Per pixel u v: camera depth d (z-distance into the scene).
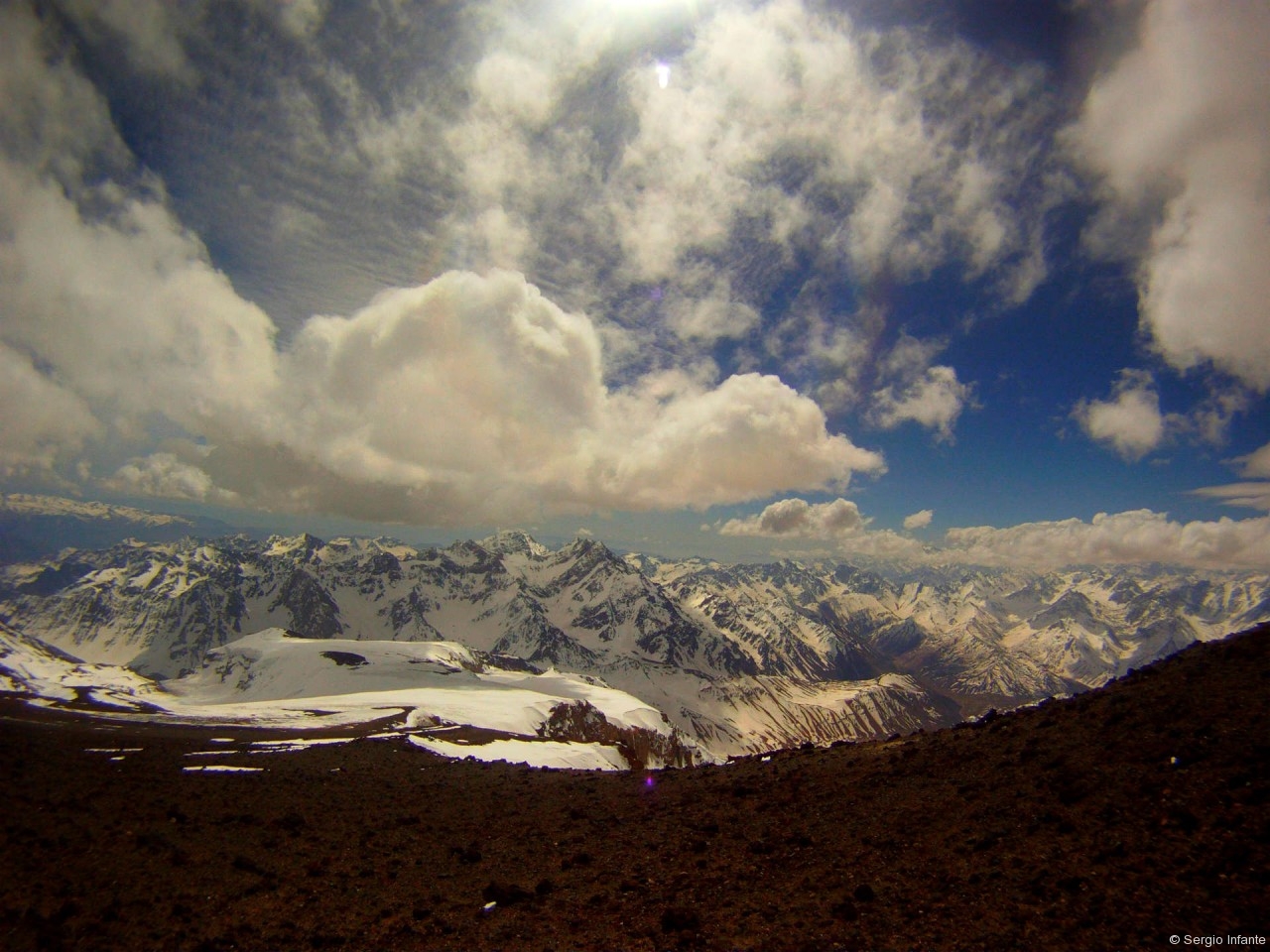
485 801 29.52
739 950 13.32
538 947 14.44
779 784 26.31
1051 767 19.86
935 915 13.55
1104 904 12.66
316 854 21.23
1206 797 15.24
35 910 15.93
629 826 23.86
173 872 18.94
